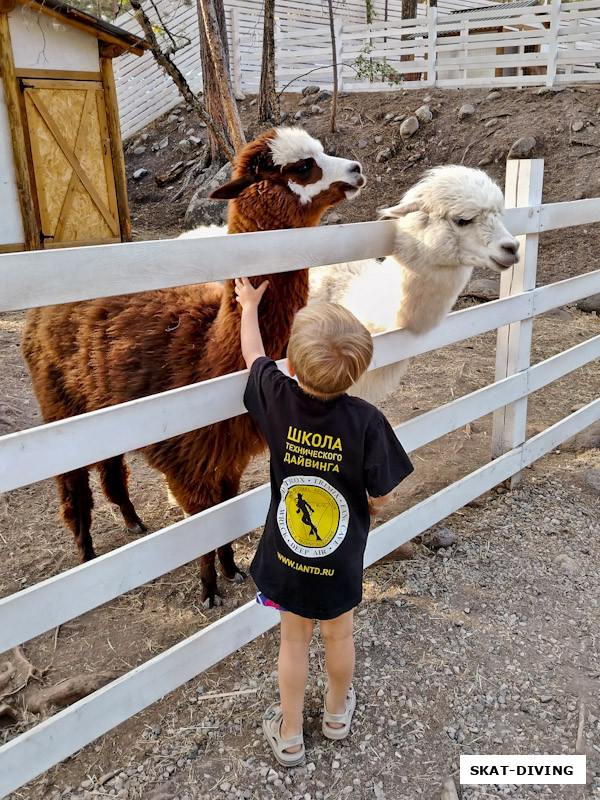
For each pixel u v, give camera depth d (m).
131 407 2.07
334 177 3.24
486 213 3.07
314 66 16.56
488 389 3.72
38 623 1.96
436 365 6.78
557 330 7.62
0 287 1.72
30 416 5.14
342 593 2.08
